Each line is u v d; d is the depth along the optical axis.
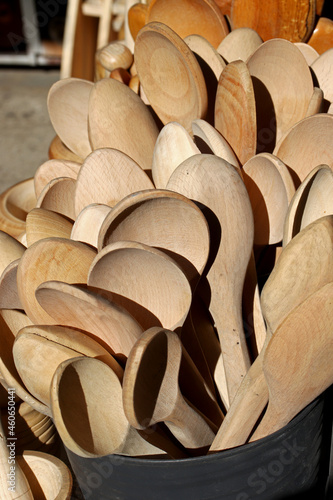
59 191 0.63
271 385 0.49
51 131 2.50
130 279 0.52
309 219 0.54
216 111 0.62
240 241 0.54
